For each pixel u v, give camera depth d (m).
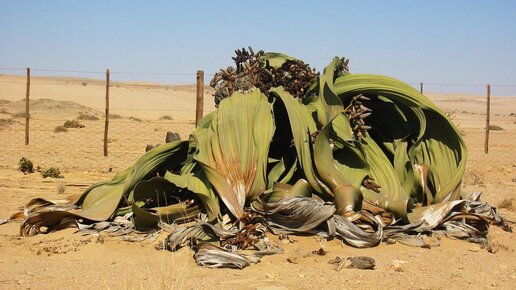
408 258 8.57
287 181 10.11
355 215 9.49
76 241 9.05
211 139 10.00
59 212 9.56
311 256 8.49
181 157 10.61
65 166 18.30
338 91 10.75
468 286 7.43
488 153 24.20
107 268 7.84
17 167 17.67
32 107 52.78
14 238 9.30
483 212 10.72
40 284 7.09
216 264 7.95
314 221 9.16
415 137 11.13
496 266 8.34
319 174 9.81
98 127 33.72
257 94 10.63
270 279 7.44
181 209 9.53
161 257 8.30
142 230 9.48
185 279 7.32
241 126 10.07
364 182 10.15
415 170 10.68
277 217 9.34
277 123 10.79
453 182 10.57
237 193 9.49
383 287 7.25
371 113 11.32
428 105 10.81
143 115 58.62
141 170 10.18
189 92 86.81
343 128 10.38
